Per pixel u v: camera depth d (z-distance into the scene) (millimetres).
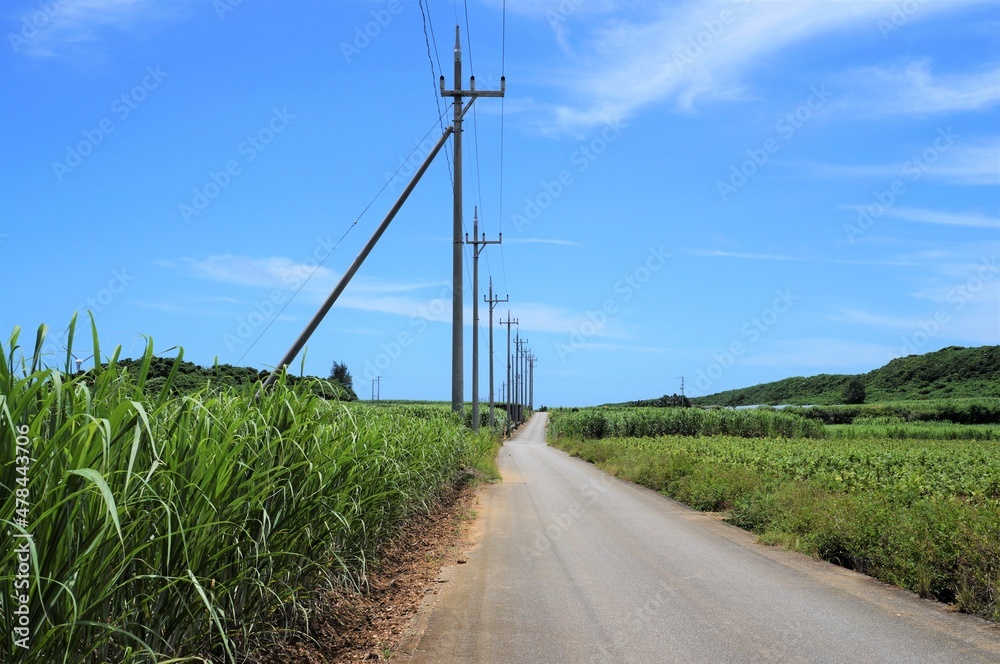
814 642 6543
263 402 5754
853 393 115938
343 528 6719
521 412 111000
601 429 56562
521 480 24109
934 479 18734
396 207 13938
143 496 3680
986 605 7633
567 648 6332
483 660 6008
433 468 12445
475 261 38344
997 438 52281
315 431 5879
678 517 15531
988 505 10836
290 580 5746
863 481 17672
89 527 3354
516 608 7727
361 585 7953
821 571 9867
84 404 3412
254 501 4836
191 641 4359
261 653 5414
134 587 3920
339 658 6043
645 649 6312
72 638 3283
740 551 11359
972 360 111875
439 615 7426
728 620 7273
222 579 4711
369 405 11211
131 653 3555
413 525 12156
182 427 4230
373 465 7672
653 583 8977
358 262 13250
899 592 8633
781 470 20906
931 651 6305
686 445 34438
